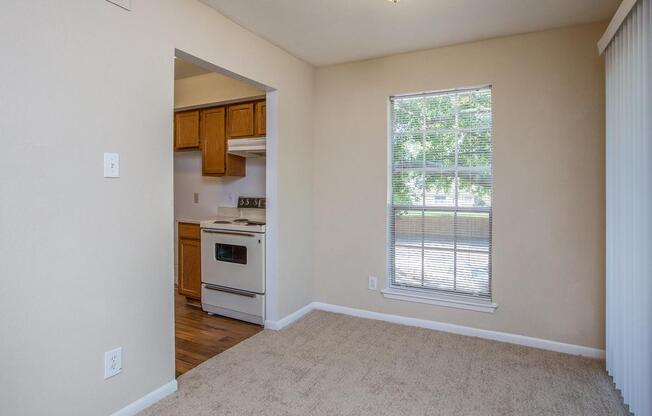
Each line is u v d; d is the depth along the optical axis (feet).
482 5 8.00
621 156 7.10
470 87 10.17
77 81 5.73
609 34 7.41
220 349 9.53
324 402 7.10
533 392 7.41
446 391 7.47
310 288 12.32
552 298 9.35
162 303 7.18
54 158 5.45
